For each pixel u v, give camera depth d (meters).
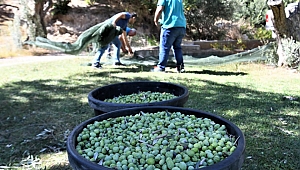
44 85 4.20
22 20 8.59
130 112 2.05
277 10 5.34
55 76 4.75
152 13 9.23
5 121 2.87
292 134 2.50
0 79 4.54
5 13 10.12
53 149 2.30
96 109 2.27
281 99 3.48
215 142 1.54
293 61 5.47
